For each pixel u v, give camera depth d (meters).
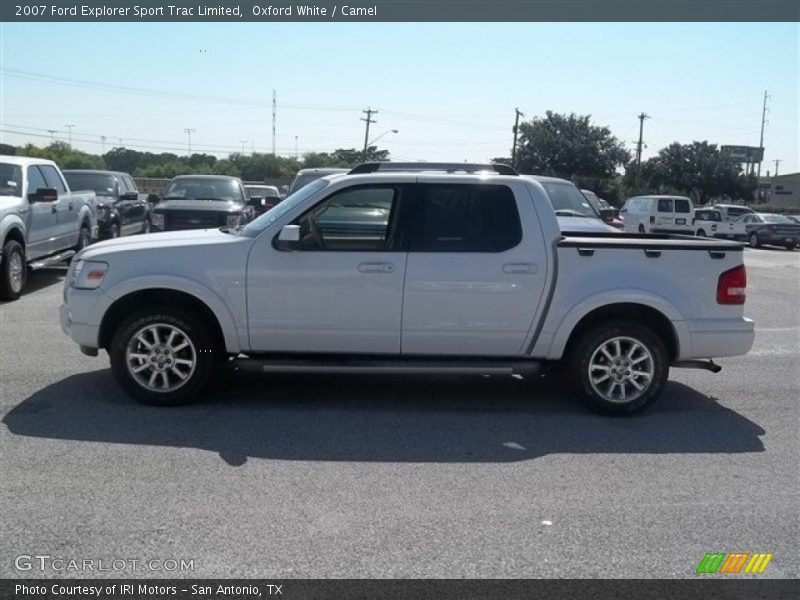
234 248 7.02
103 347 7.28
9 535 4.70
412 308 7.02
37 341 9.59
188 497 5.25
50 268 16.52
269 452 6.11
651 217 34.34
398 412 7.21
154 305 7.05
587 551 4.66
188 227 17.81
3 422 6.63
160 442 6.26
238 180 20.11
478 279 7.01
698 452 6.39
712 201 65.50
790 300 15.48
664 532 4.92
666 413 7.43
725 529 4.99
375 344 7.10
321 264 6.96
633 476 5.83
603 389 7.26
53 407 7.04
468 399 7.68
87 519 4.91
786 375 8.99
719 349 7.24
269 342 7.09
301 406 7.30
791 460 6.25
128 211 20.36
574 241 7.12
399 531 4.84
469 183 7.13
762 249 35.84
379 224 7.16
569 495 5.45
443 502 5.28
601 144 49.75
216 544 4.63
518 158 50.69
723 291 7.20
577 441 6.57
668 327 7.27
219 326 7.20
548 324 7.11
